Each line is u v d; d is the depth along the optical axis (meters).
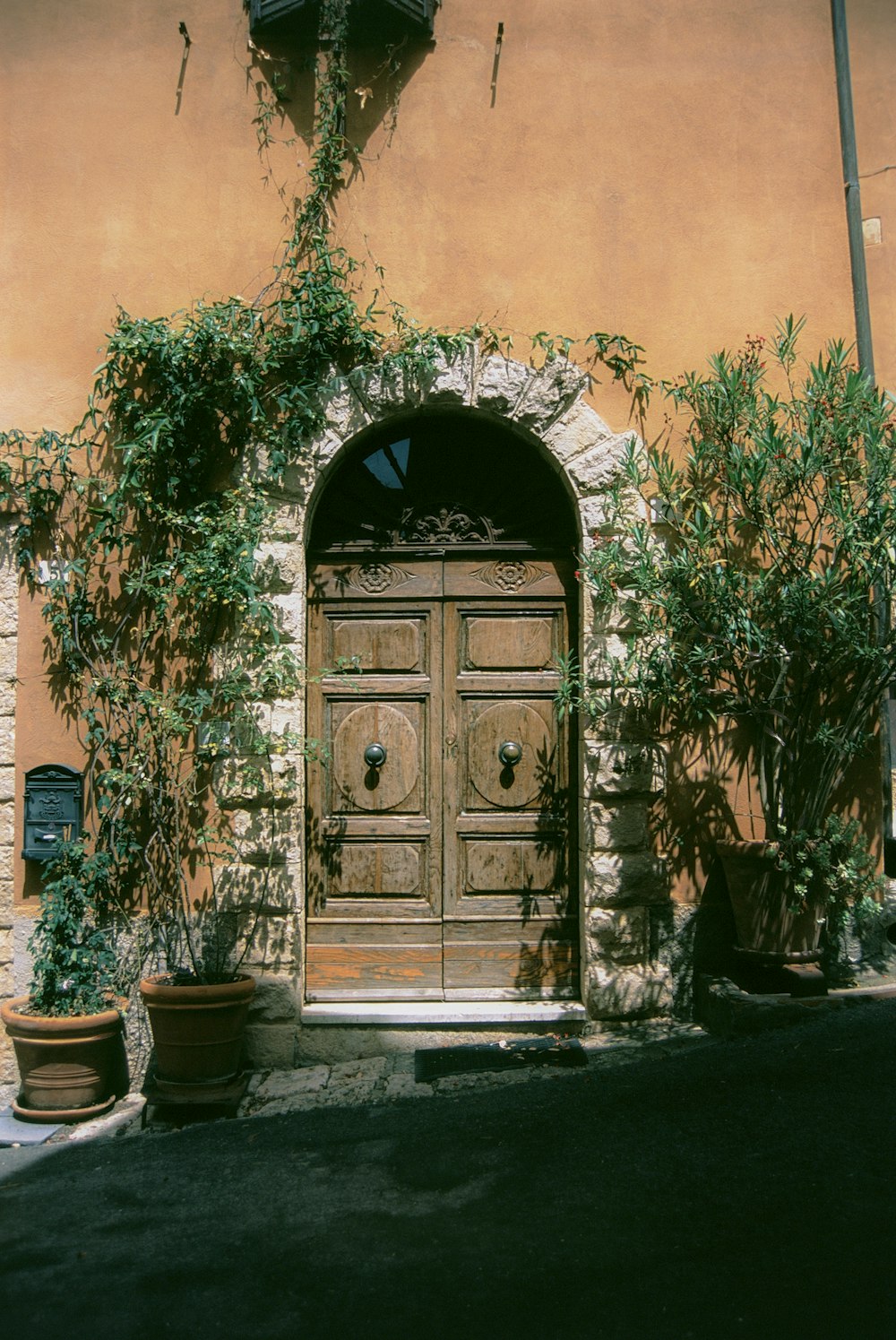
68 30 5.75
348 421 5.56
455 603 5.79
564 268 5.66
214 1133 4.57
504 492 5.81
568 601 5.77
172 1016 4.79
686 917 5.50
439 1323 3.01
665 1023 5.41
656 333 5.64
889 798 5.55
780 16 5.77
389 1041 5.37
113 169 5.70
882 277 5.71
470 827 5.73
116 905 5.39
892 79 5.76
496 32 5.76
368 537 5.80
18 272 5.66
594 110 5.74
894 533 4.94
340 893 5.71
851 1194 3.54
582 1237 3.43
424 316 5.64
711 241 5.69
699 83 5.76
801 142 5.74
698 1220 3.48
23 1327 3.09
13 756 5.51
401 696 5.77
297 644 5.48
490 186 5.70
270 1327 3.04
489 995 5.64
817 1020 4.95
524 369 5.57
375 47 5.75
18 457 5.58
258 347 5.55
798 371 5.64
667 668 5.12
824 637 5.18
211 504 5.42
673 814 5.53
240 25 5.74
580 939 5.61
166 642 5.50
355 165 5.71
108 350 5.47
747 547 5.56
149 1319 3.11
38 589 5.55
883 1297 2.99
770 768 5.36
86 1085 5.00
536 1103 4.52
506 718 5.77
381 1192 3.85
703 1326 2.92
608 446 5.54
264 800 5.39
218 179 5.69
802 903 5.07
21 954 5.45
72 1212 3.88
